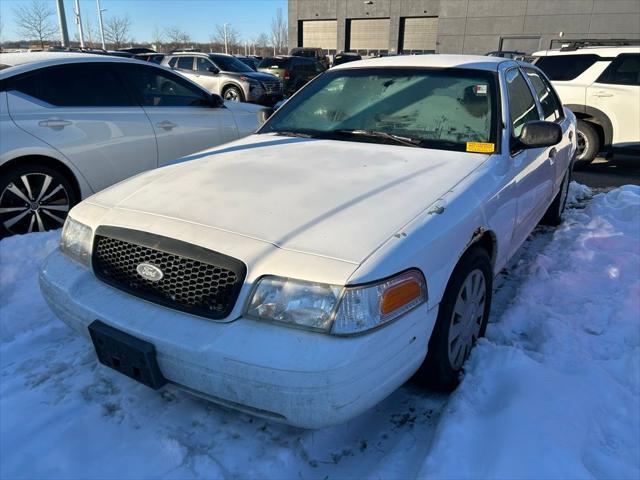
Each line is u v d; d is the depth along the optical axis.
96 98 4.71
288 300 1.88
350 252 1.94
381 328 1.88
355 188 2.43
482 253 2.63
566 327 2.93
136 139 4.88
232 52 70.00
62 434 2.26
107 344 2.12
